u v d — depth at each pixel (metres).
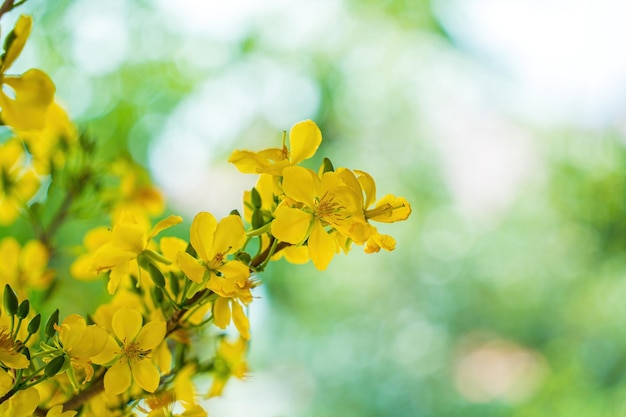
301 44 5.07
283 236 0.75
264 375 5.06
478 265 5.91
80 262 1.02
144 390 0.84
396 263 5.86
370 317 5.64
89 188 1.34
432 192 5.97
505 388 5.36
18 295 0.90
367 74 5.48
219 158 4.50
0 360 0.70
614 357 4.66
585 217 5.50
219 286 0.75
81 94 3.06
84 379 0.82
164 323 0.78
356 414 5.18
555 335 5.44
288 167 0.76
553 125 5.83
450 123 5.93
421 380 5.45
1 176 1.24
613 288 5.16
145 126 3.40
